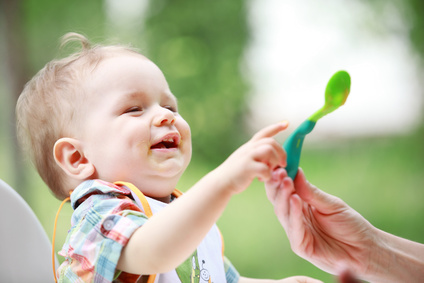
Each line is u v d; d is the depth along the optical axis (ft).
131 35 18.57
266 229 11.43
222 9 19.30
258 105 19.45
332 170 16.46
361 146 18.24
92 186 2.99
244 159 2.34
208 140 18.85
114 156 3.10
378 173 15.74
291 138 2.54
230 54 19.29
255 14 19.49
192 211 2.39
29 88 3.69
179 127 3.24
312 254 2.89
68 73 3.38
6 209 3.51
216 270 3.28
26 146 3.76
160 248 2.47
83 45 4.23
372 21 19.07
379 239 2.99
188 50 19.19
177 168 3.15
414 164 16.25
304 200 2.77
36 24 15.87
